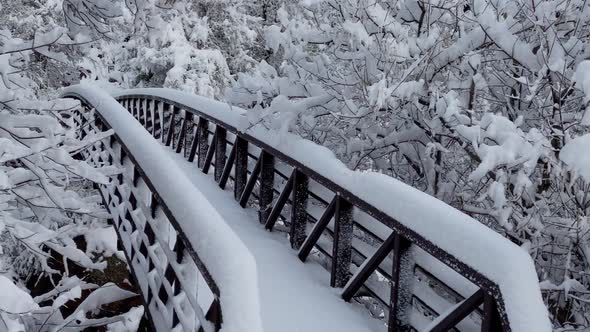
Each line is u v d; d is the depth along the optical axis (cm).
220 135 678
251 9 1922
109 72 1838
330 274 416
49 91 1385
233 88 494
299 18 492
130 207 449
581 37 393
